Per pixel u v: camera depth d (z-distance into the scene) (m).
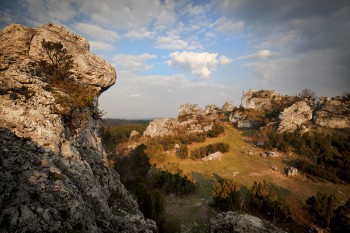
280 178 53.84
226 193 43.09
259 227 24.52
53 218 12.34
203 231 36.38
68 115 22.97
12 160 14.53
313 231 35.75
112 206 23.28
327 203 38.25
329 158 56.75
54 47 25.20
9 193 12.27
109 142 83.69
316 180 52.44
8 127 17.27
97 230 14.73
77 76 27.73
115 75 32.34
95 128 30.38
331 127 75.44
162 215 39.12
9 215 11.05
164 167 62.25
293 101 101.38
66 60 26.42
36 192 13.13
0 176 12.89
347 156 55.38
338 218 35.91
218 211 42.41
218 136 88.00
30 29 27.05
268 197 40.88
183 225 37.97
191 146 82.25
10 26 26.05
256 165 61.38
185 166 68.06
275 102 104.50
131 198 28.17
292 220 38.88
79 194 16.06
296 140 66.56
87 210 15.62
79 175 18.83
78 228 13.25
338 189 49.31
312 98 102.38
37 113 19.33
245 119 95.38
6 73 20.34
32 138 17.80
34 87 21.05
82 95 24.16
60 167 18.06
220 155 69.94
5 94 18.98
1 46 25.05
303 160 58.47
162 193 53.00
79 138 23.84
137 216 22.33
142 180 56.12
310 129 74.38
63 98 21.95
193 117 105.44
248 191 46.81
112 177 28.06
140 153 74.19
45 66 25.50
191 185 52.25
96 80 29.20
